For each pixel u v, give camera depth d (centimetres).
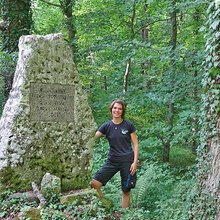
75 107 470
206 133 416
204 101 423
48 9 1175
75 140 469
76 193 437
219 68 390
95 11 839
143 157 776
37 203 407
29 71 430
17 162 420
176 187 541
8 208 383
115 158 446
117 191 498
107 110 878
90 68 918
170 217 429
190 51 693
